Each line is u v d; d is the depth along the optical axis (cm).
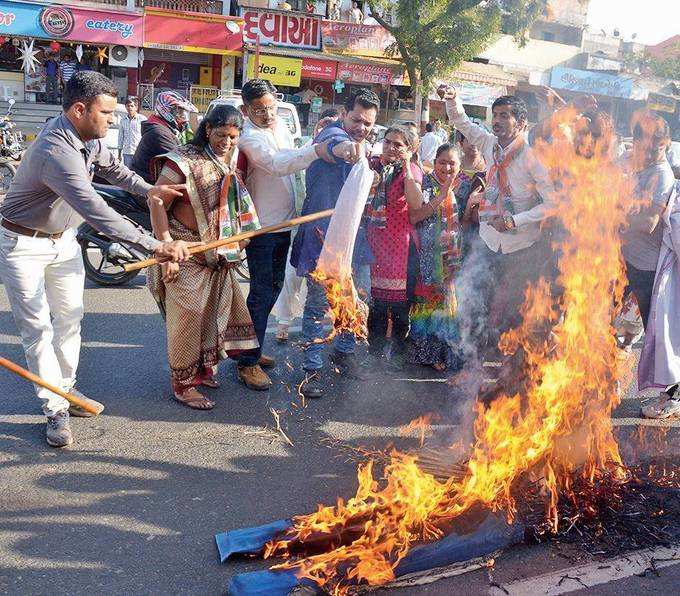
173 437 400
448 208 507
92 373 487
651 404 471
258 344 464
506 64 2580
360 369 510
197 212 418
